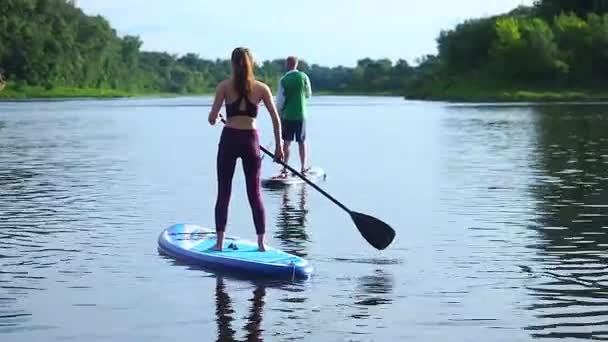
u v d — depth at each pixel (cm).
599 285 685
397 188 1311
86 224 979
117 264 769
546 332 562
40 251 825
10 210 1085
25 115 4769
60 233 922
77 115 4769
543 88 8512
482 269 745
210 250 784
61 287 684
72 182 1401
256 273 723
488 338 550
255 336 553
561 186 1304
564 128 2886
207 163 1747
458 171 1559
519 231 925
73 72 12012
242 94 775
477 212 1062
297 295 658
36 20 11575
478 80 9088
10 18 11250
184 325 578
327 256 802
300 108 1391
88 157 1914
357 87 16000
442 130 2947
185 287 684
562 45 8644
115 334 559
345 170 1597
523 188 1290
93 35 12512
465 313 607
